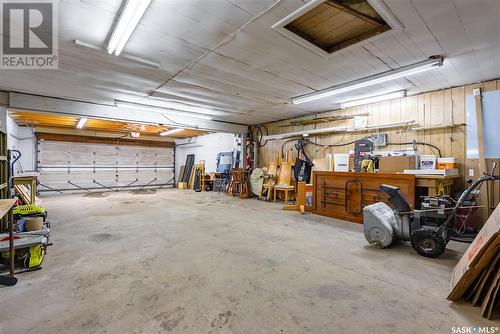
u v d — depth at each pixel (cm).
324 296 198
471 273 178
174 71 369
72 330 157
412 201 374
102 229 405
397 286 214
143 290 207
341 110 607
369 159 462
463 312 176
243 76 392
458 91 424
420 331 156
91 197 829
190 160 1207
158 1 209
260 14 229
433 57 317
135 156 1149
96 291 206
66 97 510
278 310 179
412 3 211
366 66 350
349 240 345
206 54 313
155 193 946
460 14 226
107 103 560
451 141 432
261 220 469
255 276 233
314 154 677
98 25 246
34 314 174
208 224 438
